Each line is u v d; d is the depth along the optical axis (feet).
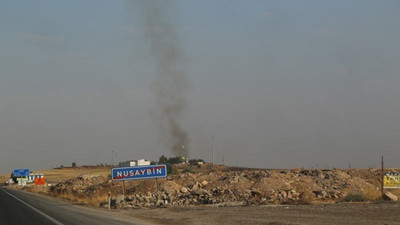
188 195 144.87
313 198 132.16
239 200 133.69
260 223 77.20
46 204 147.02
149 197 143.84
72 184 261.85
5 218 93.76
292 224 74.02
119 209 122.52
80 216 97.45
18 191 296.71
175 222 84.84
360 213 86.69
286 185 150.92
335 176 166.50
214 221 83.92
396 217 79.36
